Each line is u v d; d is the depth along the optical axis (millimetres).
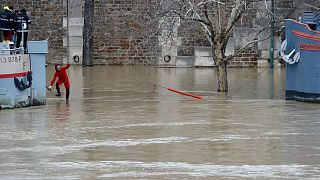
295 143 24266
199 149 23391
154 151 23125
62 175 20047
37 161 21797
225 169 20625
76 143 24578
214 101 36281
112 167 20969
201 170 20500
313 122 28719
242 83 45812
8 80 33625
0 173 20312
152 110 32812
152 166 21047
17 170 20656
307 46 34969
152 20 45406
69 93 39531
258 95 39219
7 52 34000
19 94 34125
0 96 33500
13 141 25031
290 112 31688
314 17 36312
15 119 30266
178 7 44031
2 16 34719
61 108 33906
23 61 34250
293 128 27297
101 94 40000
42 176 19969
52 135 26203
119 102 36125
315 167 20797
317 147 23578
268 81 47094
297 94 36031
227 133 26266
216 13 40594
